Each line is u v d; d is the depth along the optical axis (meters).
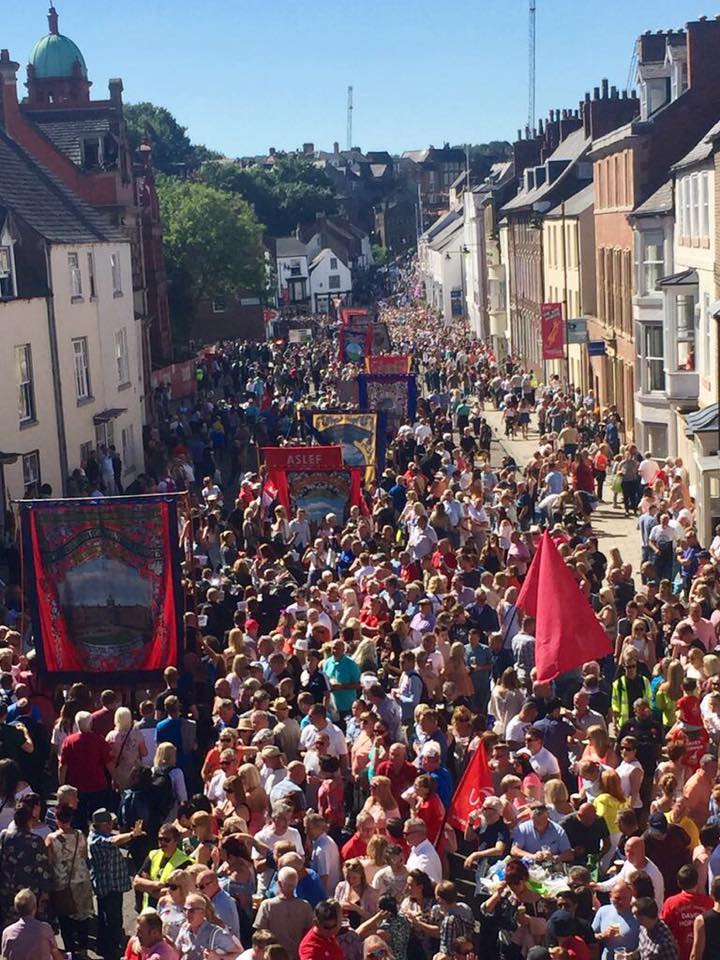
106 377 47.12
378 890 12.27
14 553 30.41
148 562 19.91
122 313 49.81
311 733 15.81
